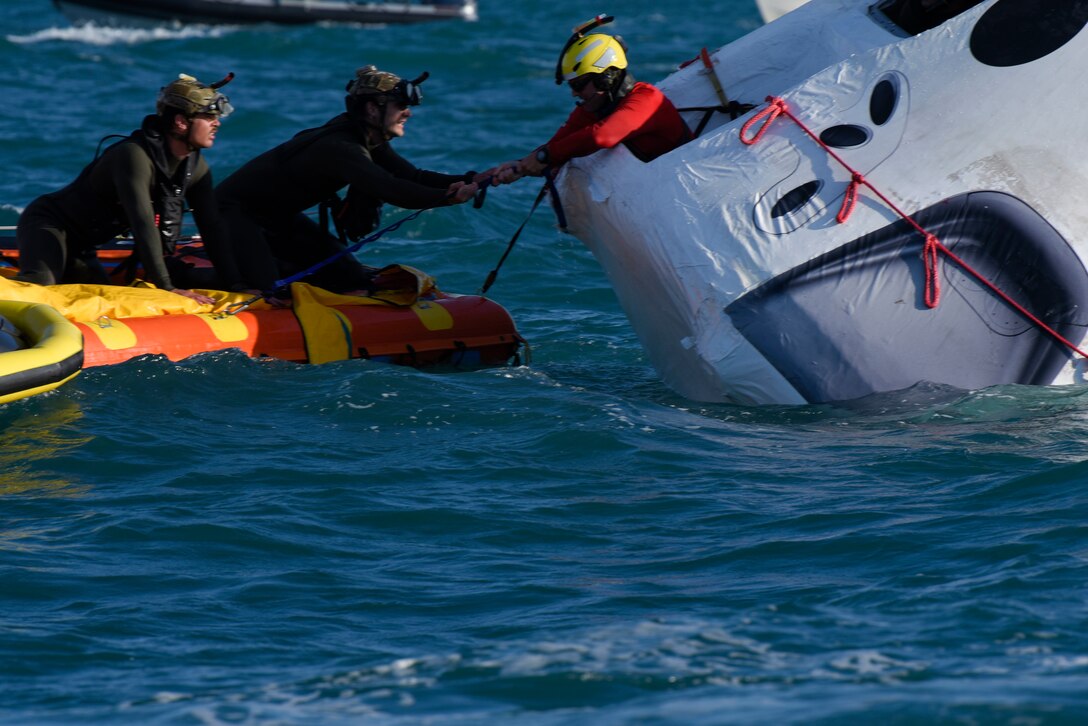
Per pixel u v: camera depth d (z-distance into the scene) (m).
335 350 29.12
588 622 16.28
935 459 22.06
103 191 29.72
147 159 29.12
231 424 24.59
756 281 25.47
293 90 79.75
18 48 95.00
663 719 13.22
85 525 19.83
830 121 26.27
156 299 29.12
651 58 101.38
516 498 21.06
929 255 25.25
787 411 25.39
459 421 24.73
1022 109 25.42
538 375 27.77
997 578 16.95
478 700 14.13
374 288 32.44
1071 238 25.19
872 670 14.41
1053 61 25.52
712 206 26.12
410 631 16.31
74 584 17.78
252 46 100.81
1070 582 16.69
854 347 25.38
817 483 21.33
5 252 32.75
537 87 83.25
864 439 23.45
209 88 29.23
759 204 25.94
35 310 27.16
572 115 29.48
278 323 29.14
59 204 30.09
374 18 118.06
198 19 110.44
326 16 115.62
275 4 113.19
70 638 16.17
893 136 25.80
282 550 19.03
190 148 29.30
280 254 32.78
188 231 40.78
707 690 14.04
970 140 25.48
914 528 19.00
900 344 25.39
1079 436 22.80
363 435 24.06
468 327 31.03
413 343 30.14
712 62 32.38
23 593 17.45
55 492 21.19
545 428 24.27
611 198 27.33
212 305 29.72
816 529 19.28
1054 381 25.50
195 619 16.77
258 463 22.55
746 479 21.67
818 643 15.30
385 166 31.58
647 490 21.31
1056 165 25.28
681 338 26.80
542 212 47.69
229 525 19.81
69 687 14.88
